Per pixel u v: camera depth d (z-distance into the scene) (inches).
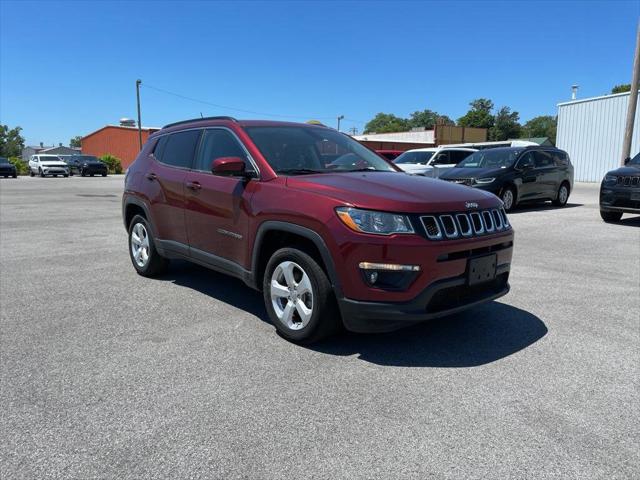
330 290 146.5
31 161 1565.0
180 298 207.8
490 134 3865.7
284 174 168.1
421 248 135.0
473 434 109.3
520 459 100.7
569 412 118.6
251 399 123.8
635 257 293.1
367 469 97.5
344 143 206.2
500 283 164.2
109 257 289.0
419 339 163.5
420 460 100.2
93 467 97.6
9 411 117.9
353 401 123.1
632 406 121.7
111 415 116.3
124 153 2305.6
